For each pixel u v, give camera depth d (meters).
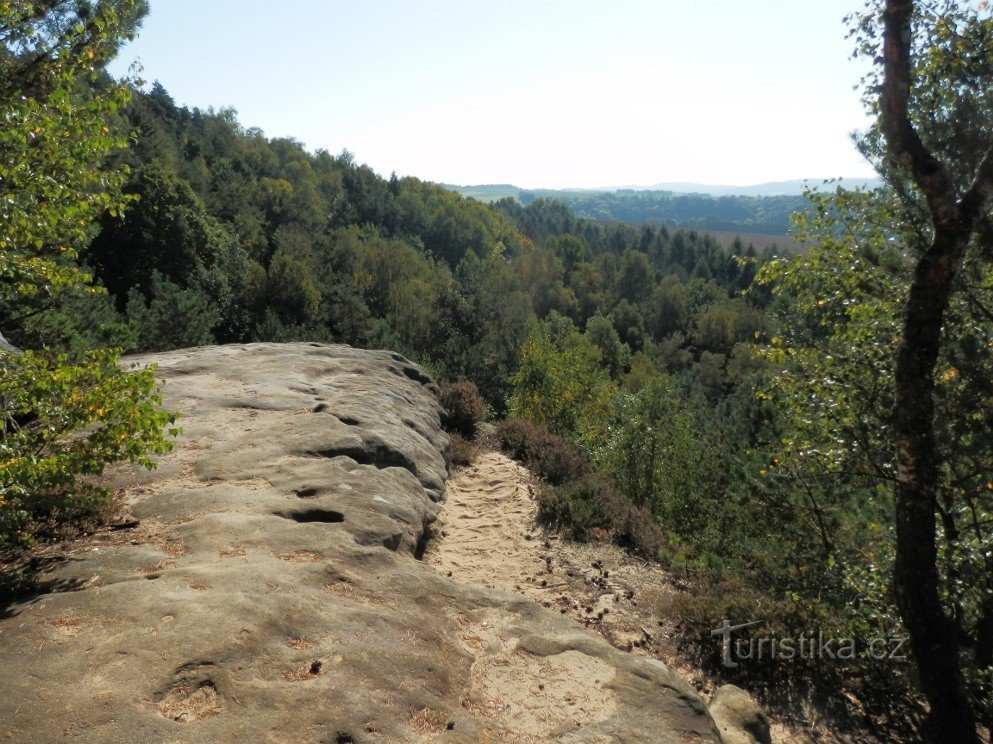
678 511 14.45
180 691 3.79
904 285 9.30
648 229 181.12
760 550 9.95
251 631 4.41
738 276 134.62
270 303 55.41
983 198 5.42
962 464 6.83
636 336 94.88
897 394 5.96
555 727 4.34
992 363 6.52
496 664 5.02
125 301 47.62
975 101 6.40
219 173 104.00
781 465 10.05
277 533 6.42
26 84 8.73
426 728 3.98
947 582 6.96
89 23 9.00
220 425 10.02
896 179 8.06
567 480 12.84
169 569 5.39
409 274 83.25
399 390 13.64
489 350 54.53
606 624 7.63
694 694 4.95
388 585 5.81
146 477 7.86
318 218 111.44
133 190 50.34
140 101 99.81
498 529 9.95
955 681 5.77
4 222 7.31
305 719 3.73
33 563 5.50
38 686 3.67
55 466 4.87
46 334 18.80
